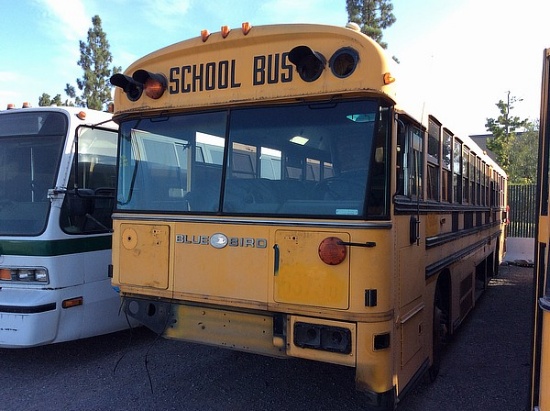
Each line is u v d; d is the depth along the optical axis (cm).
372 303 314
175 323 391
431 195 452
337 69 329
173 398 427
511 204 1542
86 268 517
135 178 416
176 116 398
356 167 325
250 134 364
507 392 451
